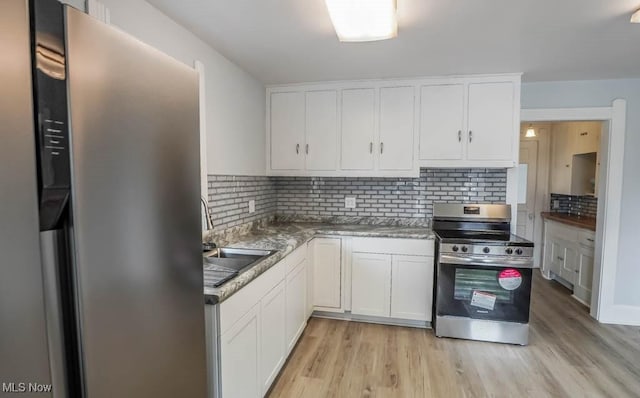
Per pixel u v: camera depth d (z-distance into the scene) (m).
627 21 1.94
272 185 3.68
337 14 1.74
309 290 3.06
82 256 0.68
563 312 3.45
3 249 0.55
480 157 3.04
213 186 2.43
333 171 3.32
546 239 4.71
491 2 1.74
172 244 0.97
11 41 0.55
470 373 2.35
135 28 1.68
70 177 0.65
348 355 2.57
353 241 3.10
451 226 3.28
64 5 0.63
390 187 3.50
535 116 3.22
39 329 0.61
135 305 0.82
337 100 3.27
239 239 2.65
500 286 2.73
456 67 2.80
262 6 1.80
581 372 2.37
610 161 3.14
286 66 2.78
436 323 2.85
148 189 0.86
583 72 2.90
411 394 2.12
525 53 2.46
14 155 0.56
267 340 2.01
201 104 2.23
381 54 2.50
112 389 0.75
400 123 3.16
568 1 1.72
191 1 1.74
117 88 0.76
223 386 1.48
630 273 3.17
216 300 1.41
